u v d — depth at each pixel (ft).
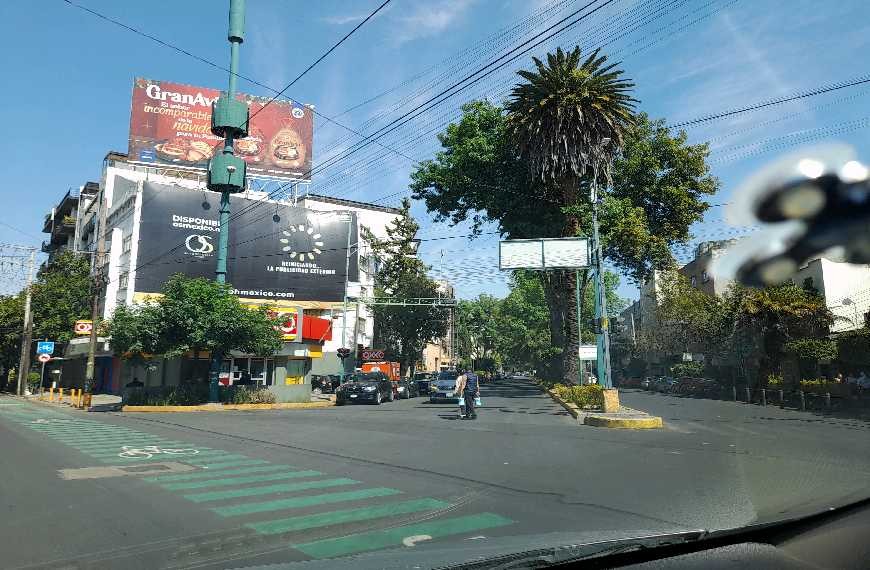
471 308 260.62
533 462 33.40
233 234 131.03
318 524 20.13
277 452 38.06
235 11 94.07
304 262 137.69
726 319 96.78
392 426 55.11
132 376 120.88
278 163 147.33
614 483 27.04
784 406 84.07
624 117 83.97
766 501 22.54
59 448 40.19
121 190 140.97
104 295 131.64
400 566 12.85
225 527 19.74
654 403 92.99
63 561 16.28
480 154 98.89
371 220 184.03
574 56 82.69
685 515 20.66
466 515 21.29
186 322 84.38
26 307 138.41
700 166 104.99
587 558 13.21
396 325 156.35
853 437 44.83
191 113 140.97
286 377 104.42
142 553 16.98
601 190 94.07
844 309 89.61
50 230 214.07
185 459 35.12
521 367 399.65
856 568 14.05
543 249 72.02
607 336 63.67
